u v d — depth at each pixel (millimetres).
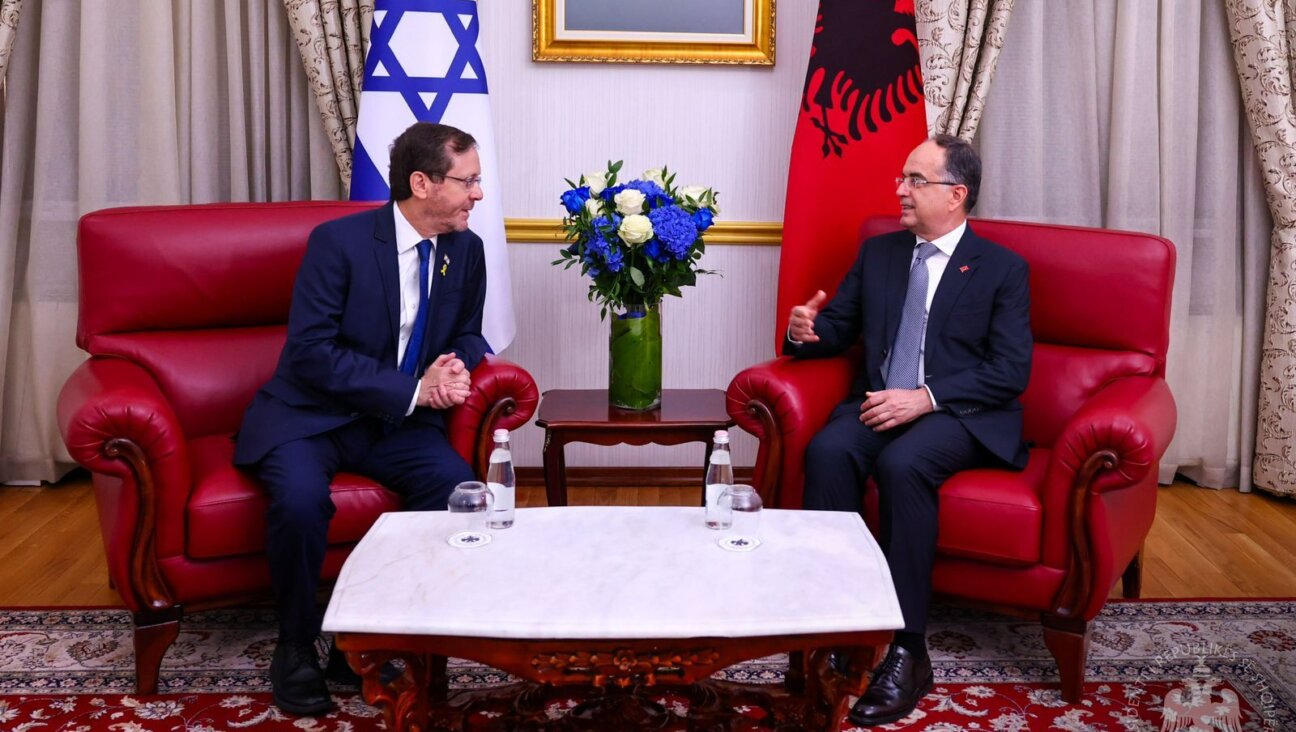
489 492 2172
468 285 2885
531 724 2123
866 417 2734
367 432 2688
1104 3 3793
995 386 2744
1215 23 3811
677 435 3031
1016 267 2854
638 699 2141
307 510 2428
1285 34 3723
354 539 2594
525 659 1837
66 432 2348
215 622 2910
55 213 3760
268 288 2955
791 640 1843
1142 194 3828
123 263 2836
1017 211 3859
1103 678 2627
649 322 3113
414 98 3432
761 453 2818
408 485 2648
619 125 3869
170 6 3652
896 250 2971
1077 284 2947
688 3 3779
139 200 3756
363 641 1830
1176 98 3795
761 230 3916
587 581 1941
